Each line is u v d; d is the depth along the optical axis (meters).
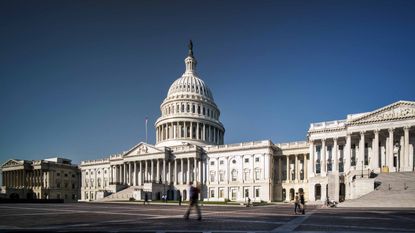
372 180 72.69
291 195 122.81
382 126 91.31
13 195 166.62
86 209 52.19
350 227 24.58
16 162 179.88
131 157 151.12
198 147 137.88
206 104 172.75
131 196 130.88
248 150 127.88
